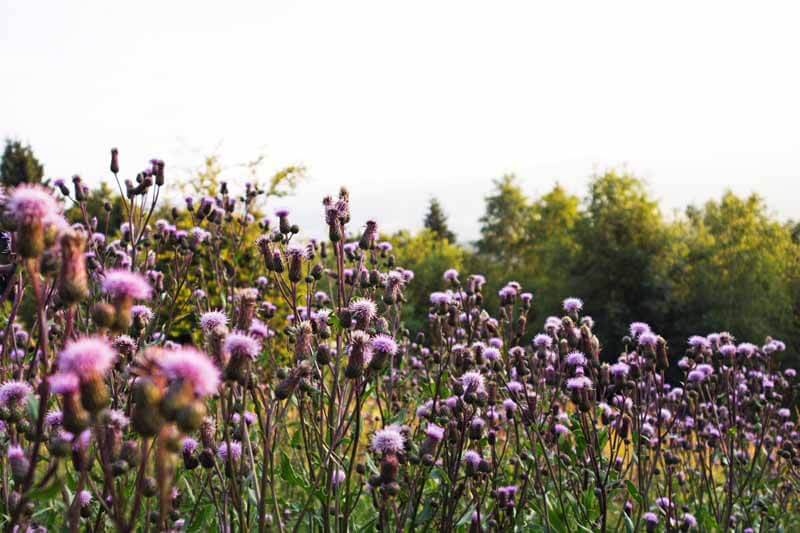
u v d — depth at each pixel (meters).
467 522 4.23
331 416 3.67
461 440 3.96
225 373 2.92
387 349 3.51
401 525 3.77
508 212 79.69
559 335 5.45
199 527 3.69
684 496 6.05
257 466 3.95
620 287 45.25
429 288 59.91
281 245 4.55
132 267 5.10
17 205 2.21
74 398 2.11
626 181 48.66
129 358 3.47
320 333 4.02
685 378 5.45
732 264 42.44
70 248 2.32
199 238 5.81
